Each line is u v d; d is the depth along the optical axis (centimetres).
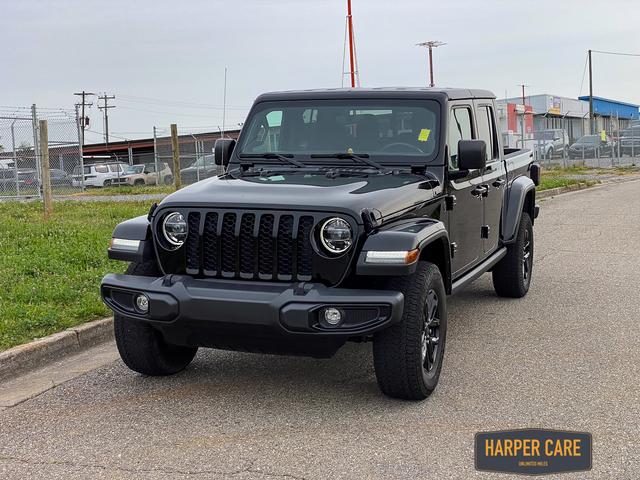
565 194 2077
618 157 3631
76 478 365
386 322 411
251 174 530
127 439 414
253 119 582
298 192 451
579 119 5784
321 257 425
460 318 689
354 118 554
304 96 575
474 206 604
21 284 742
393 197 457
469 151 510
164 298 436
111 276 472
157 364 509
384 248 416
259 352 453
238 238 439
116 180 3083
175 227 455
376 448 393
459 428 420
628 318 673
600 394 472
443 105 546
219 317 425
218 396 484
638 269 911
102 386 510
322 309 414
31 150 2238
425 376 461
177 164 1655
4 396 496
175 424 436
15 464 383
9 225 1173
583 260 987
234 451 394
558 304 738
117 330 498
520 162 783
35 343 571
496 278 754
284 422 435
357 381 508
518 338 614
